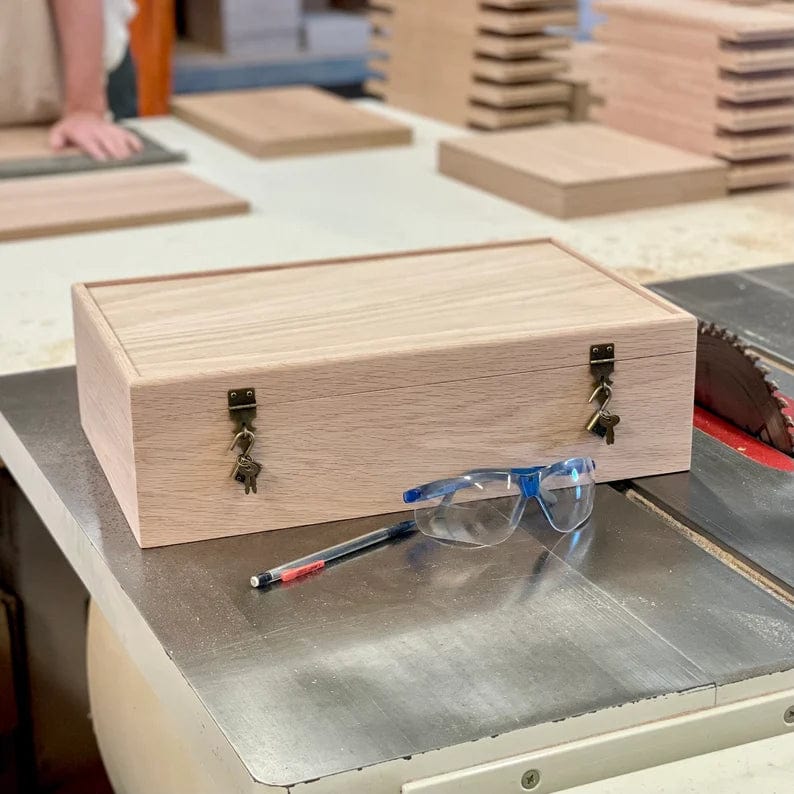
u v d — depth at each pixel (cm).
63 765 191
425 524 107
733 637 92
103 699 135
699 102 224
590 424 112
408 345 106
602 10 242
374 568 102
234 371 101
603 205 212
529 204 217
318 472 106
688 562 103
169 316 115
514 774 82
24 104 253
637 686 87
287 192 227
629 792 84
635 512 111
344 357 103
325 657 90
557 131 246
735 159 222
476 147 233
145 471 102
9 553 180
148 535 104
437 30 279
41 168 229
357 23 427
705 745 87
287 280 125
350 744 81
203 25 424
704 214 213
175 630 94
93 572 106
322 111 277
